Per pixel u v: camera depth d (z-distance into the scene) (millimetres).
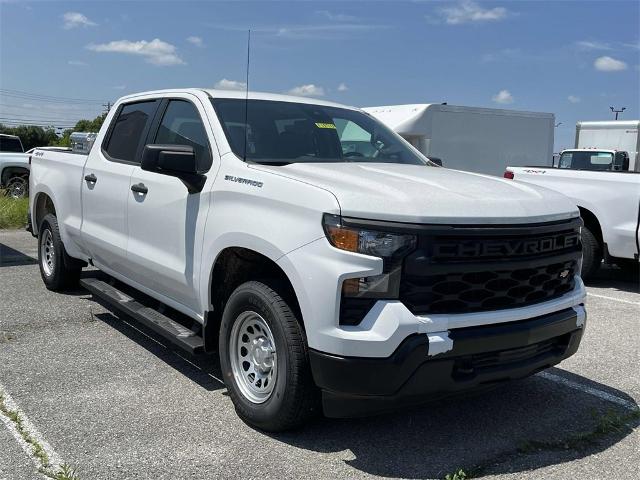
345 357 3229
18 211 13180
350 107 5566
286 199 3557
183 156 4117
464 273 3350
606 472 3494
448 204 3395
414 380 3248
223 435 3768
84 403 4152
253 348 3883
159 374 4711
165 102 5086
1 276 7887
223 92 4816
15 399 4180
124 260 5172
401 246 3232
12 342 5336
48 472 3275
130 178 5031
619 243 8133
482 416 4176
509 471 3471
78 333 5621
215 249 4004
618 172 8203
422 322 3223
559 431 3980
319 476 3352
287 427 3686
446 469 3467
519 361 3637
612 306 7445
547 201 3889
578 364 5293
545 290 3779
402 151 5227
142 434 3746
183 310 4617
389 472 3416
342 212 3275
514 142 16891
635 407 4398
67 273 6789
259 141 4402
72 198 6160
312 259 3332
